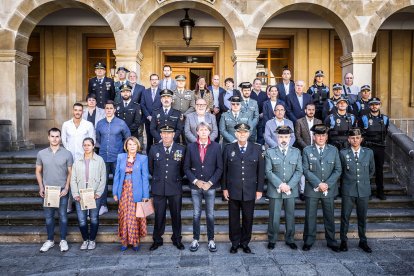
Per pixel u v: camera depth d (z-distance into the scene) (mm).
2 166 7781
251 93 8148
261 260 5309
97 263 5227
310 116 6820
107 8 9133
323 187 5504
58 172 5668
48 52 11773
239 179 5504
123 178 5688
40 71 11805
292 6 9445
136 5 9141
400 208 7008
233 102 6367
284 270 4973
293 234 5820
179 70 12562
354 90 8117
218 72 12062
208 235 5727
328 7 9344
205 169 5613
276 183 5605
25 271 4973
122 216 5688
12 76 9125
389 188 7375
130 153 5695
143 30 9469
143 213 5633
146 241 6082
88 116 7094
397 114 12250
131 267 5078
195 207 5672
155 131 6758
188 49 12164
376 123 6977
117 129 6598
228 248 5793
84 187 5668
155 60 11867
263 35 12125
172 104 7406
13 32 9109
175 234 5781
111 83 7988
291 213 5766
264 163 5910
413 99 12227
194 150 5652
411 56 12227
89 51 12328
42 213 6648
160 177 5641
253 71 9273
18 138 9367
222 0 9203
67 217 6352
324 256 5461
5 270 5008
